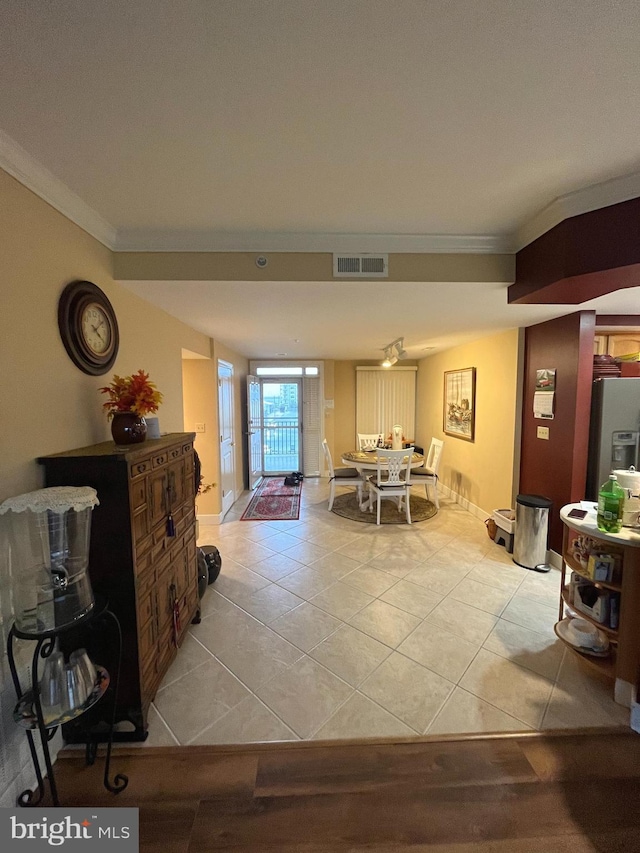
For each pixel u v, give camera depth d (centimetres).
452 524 434
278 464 696
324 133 131
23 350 144
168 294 241
